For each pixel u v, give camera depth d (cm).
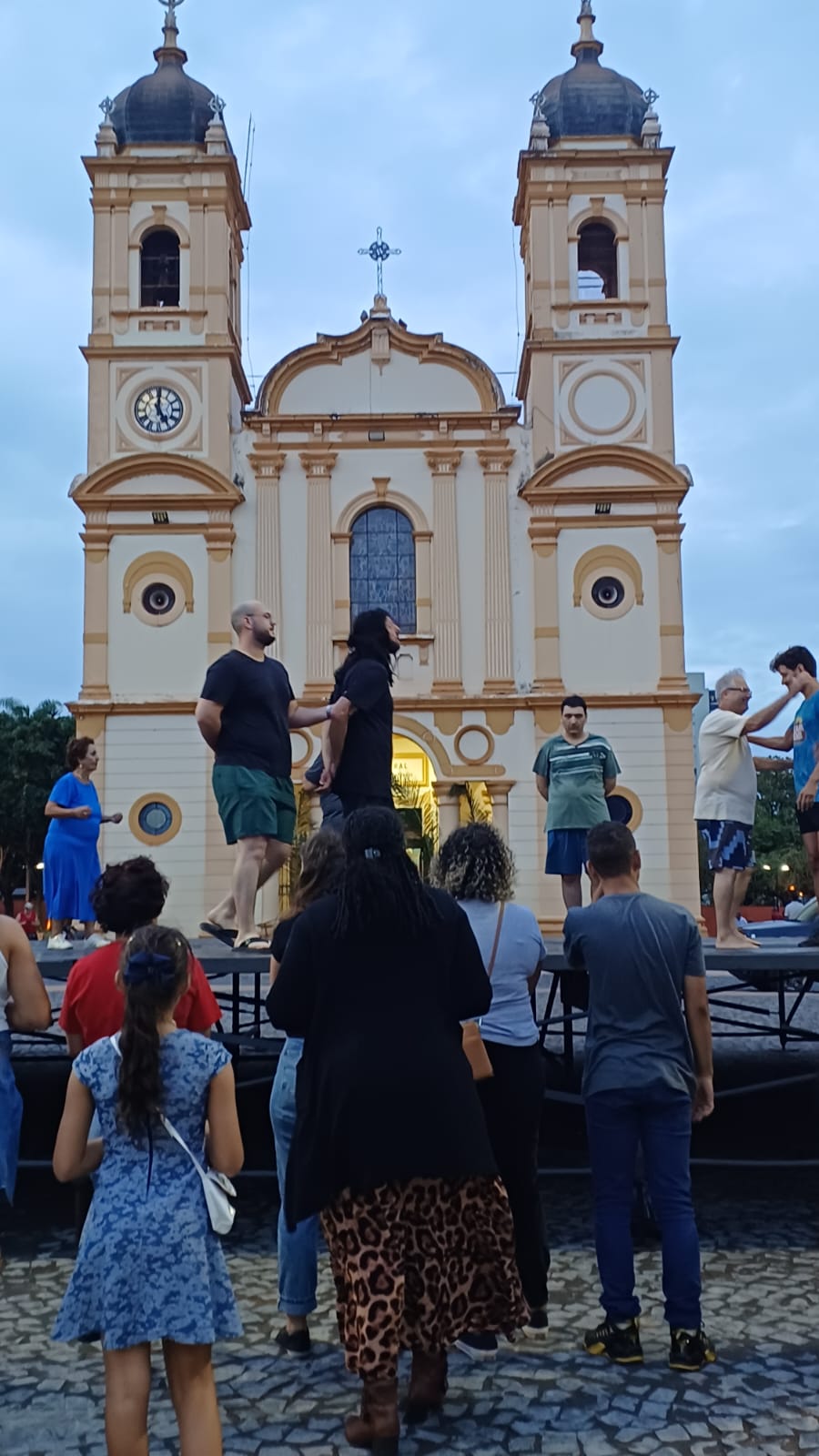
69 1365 514
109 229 2762
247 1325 562
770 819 5856
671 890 2536
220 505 2647
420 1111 421
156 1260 376
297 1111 442
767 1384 483
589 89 2845
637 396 2716
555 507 2672
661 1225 512
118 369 2706
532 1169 544
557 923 2530
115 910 509
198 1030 498
